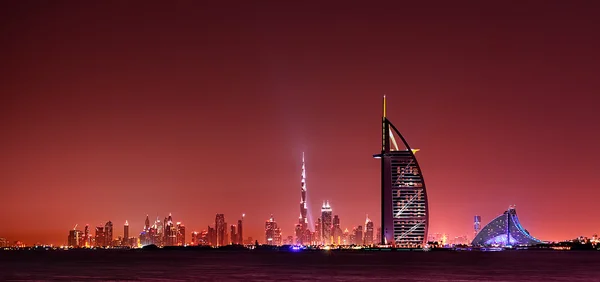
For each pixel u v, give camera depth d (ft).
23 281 601.62
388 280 616.80
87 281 597.93
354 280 616.39
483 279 629.92
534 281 609.01
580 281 608.60
